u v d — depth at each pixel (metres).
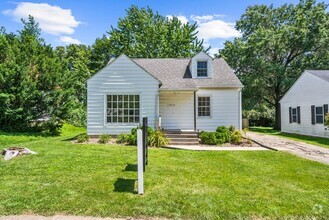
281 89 25.09
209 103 14.45
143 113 12.84
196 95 14.31
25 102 16.19
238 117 14.23
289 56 25.20
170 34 30.23
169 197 4.33
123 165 6.73
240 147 10.62
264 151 9.43
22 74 16.03
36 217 3.61
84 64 31.42
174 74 15.11
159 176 5.66
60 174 5.75
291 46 24.09
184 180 5.38
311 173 6.13
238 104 14.27
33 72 16.83
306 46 23.11
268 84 25.34
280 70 23.42
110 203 4.05
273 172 6.20
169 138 11.73
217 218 3.63
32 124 17.42
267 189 4.84
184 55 29.66
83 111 23.62
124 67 12.88
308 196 4.47
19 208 3.85
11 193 4.45
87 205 3.97
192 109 14.39
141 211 3.79
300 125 18.64
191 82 14.00
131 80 12.85
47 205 3.95
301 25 23.41
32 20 27.50
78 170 6.14
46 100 16.97
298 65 24.03
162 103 14.48
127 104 12.87
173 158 7.91
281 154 8.80
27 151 8.39
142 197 4.32
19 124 16.55
